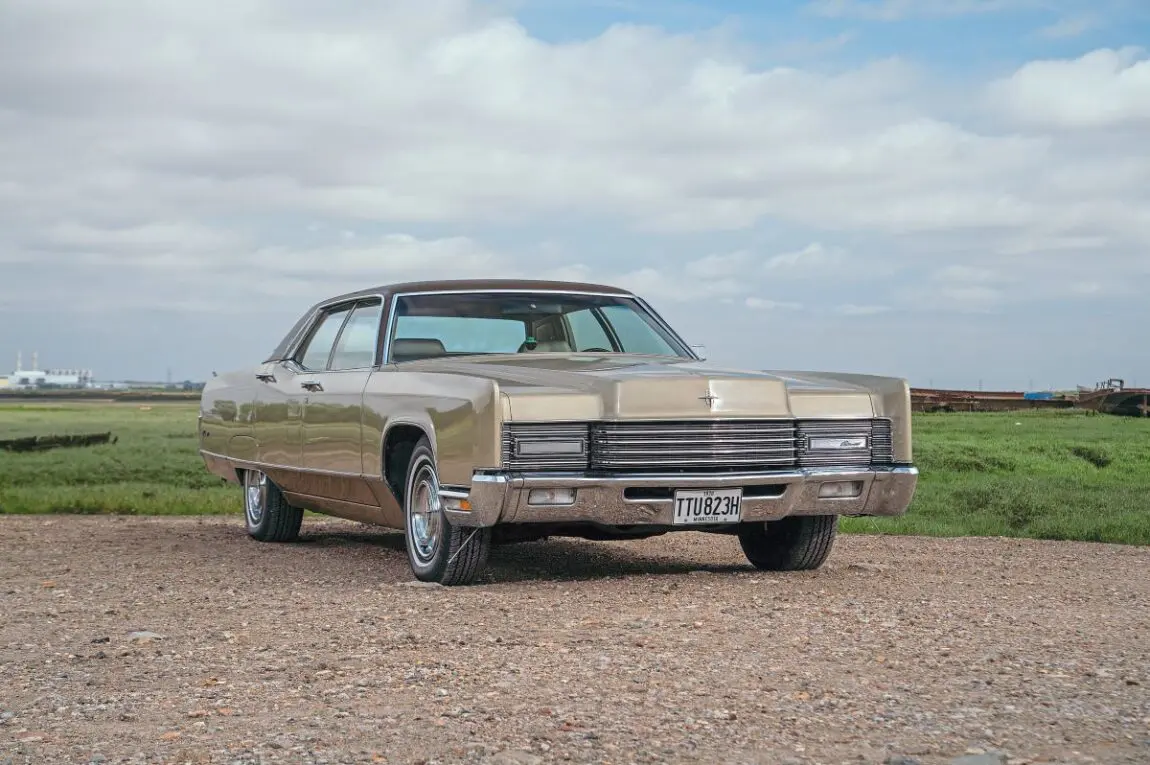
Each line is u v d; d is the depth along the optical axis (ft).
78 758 10.85
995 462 62.54
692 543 30.22
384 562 26.02
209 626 17.48
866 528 35.19
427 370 22.59
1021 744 11.06
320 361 26.94
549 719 12.01
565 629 16.83
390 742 11.27
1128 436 78.23
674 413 20.22
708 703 12.61
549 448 19.79
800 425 21.21
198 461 74.64
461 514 20.01
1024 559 26.40
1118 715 12.04
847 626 16.98
